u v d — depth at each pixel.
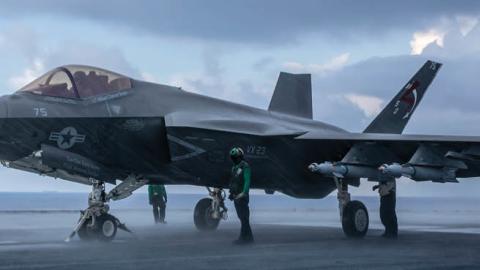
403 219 25.86
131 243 11.73
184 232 15.58
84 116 12.76
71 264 8.16
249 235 11.52
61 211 30.58
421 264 8.46
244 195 11.41
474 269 7.98
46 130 12.30
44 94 12.69
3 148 12.13
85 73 13.30
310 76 20.23
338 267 8.12
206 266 8.12
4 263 8.23
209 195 16.38
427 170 13.70
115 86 13.58
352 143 14.36
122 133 12.91
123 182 13.52
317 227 17.84
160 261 8.59
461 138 13.48
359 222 14.00
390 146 14.40
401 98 18.83
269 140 14.75
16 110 12.19
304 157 15.24
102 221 12.08
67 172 12.66
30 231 14.88
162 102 14.16
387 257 9.30
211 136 13.98
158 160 13.34
